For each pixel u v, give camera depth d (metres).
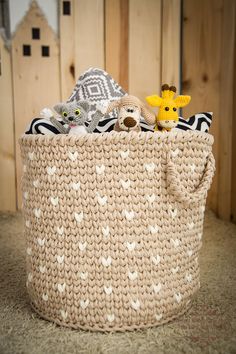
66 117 0.75
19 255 1.16
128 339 0.70
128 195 0.70
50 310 0.76
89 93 1.01
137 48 1.48
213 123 1.52
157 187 0.71
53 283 0.74
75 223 0.71
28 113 1.47
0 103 1.45
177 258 0.75
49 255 0.74
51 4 1.43
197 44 1.50
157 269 0.73
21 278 1.00
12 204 1.52
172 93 0.80
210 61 1.50
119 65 1.49
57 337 0.71
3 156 1.48
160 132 0.70
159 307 0.74
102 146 0.68
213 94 1.51
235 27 1.42
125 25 1.47
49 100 1.47
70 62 1.46
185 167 0.73
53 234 0.73
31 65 1.45
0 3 1.41
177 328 0.74
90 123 0.78
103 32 1.46
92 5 1.44
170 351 0.67
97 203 0.70
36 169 0.73
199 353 0.66
